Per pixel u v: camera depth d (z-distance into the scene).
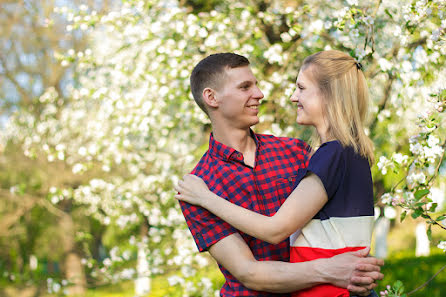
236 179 1.92
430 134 2.46
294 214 1.71
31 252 10.12
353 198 1.75
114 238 9.18
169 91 4.62
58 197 5.68
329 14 4.95
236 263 1.81
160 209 5.34
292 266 1.72
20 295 6.88
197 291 4.73
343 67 1.86
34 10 8.96
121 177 6.20
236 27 4.75
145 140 5.81
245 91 1.96
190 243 4.82
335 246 1.72
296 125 4.62
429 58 3.55
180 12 4.64
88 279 5.54
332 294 1.68
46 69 9.36
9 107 9.37
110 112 4.79
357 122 1.83
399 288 2.24
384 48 4.78
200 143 5.45
